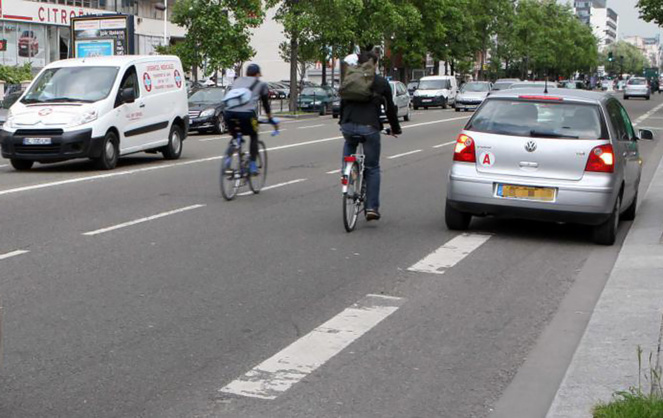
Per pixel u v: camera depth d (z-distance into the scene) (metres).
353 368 5.54
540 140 9.89
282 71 91.44
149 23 74.44
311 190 14.31
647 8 47.50
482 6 89.81
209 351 5.79
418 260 8.93
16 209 11.80
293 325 6.46
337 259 8.86
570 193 9.74
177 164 18.45
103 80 17.53
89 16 35.47
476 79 113.44
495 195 10.06
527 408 4.90
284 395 5.02
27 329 6.18
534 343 6.18
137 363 5.51
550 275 8.44
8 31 58.38
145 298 7.11
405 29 68.75
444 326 6.56
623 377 5.25
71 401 4.84
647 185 16.11
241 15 41.41
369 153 10.64
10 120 16.77
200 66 42.47
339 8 45.66
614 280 8.09
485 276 8.30
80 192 13.69
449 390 5.18
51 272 7.97
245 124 13.06
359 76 10.34
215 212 11.75
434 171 17.73
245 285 7.64
